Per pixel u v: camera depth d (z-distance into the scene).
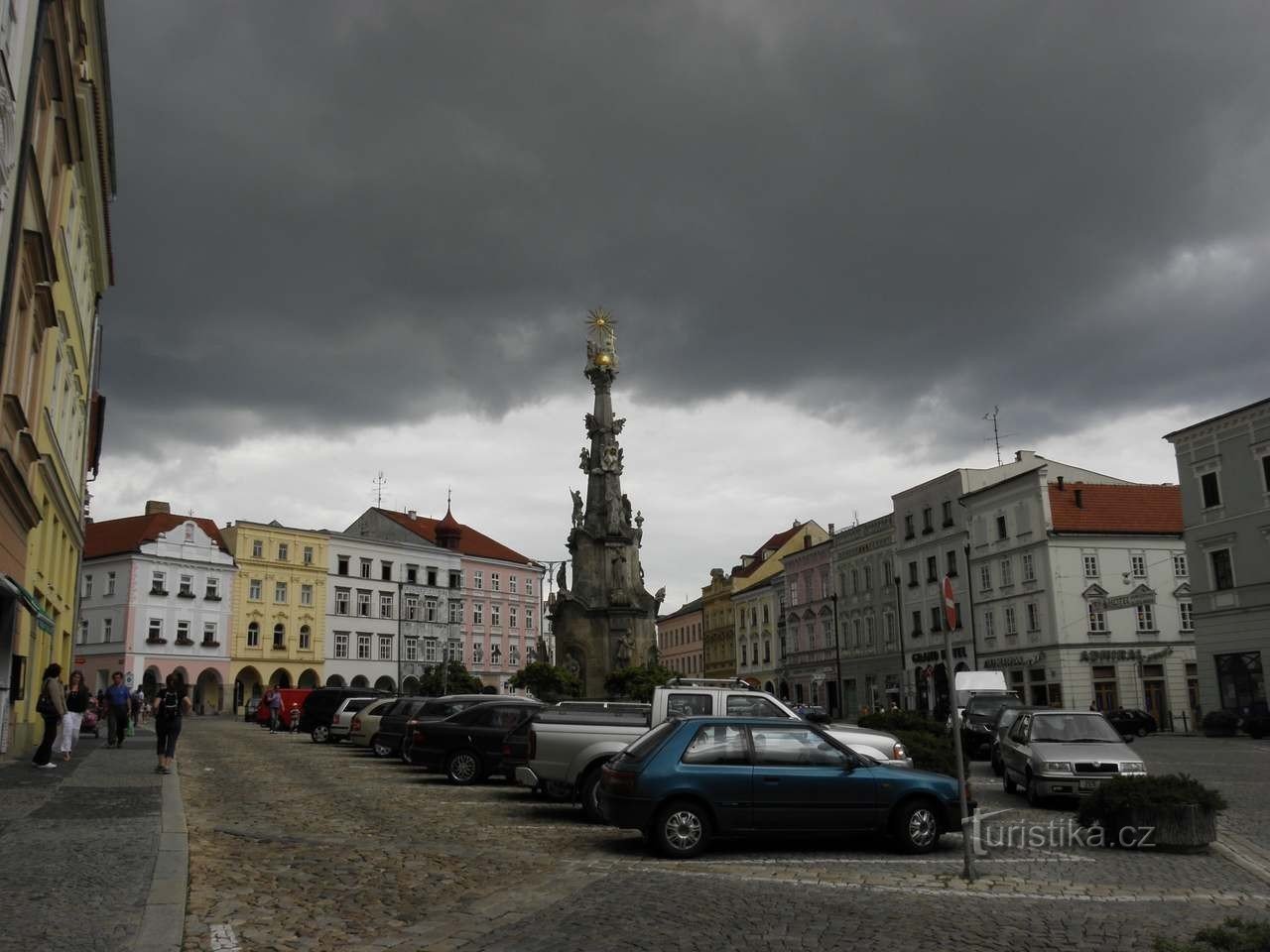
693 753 12.60
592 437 50.06
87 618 76.69
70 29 21.23
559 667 45.78
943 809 12.84
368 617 90.44
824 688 81.12
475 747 22.27
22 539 22.41
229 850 11.81
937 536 67.56
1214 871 11.69
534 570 108.62
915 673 69.31
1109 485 59.78
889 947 7.91
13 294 15.82
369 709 32.19
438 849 12.52
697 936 8.19
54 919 7.65
